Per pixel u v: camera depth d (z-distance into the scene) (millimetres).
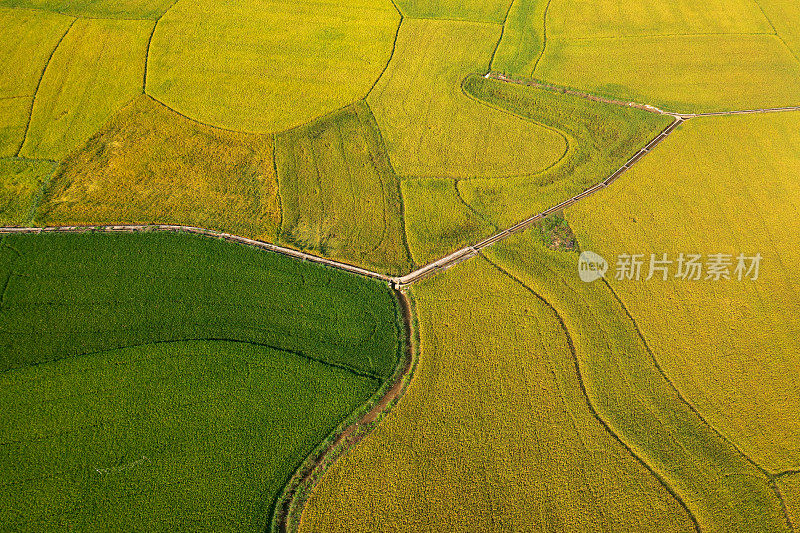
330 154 40812
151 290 31812
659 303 31781
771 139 42500
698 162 40594
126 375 28016
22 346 29062
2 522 23016
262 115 43750
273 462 25234
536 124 43750
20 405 26766
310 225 35875
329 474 24812
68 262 32969
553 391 27906
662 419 26953
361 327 30484
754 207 37344
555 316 31125
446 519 23578
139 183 37844
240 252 33969
